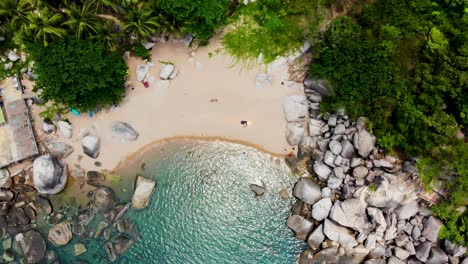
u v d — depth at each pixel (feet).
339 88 51.21
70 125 54.85
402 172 51.93
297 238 54.13
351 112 52.34
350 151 52.49
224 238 55.21
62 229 53.57
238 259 54.65
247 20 55.11
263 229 55.16
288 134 55.21
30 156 53.62
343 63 50.55
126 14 51.67
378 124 51.85
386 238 51.31
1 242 53.42
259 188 55.31
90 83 48.93
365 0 52.29
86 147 54.49
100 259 53.67
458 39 48.37
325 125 54.24
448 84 47.55
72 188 55.06
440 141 48.34
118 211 54.39
